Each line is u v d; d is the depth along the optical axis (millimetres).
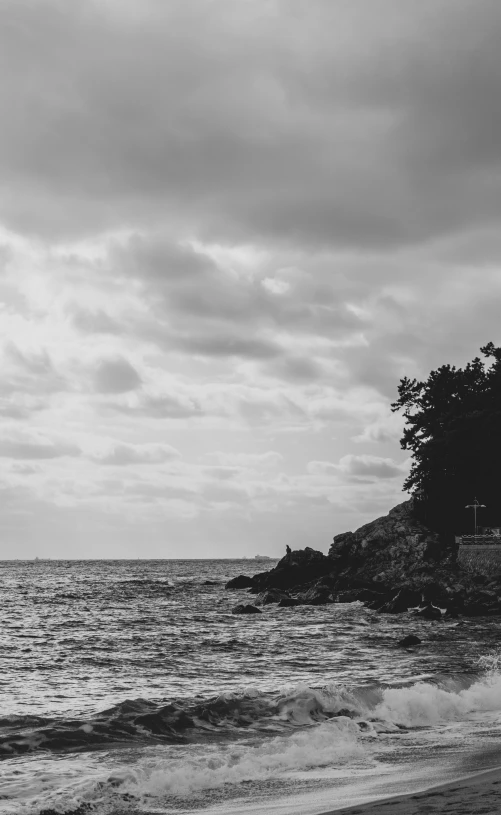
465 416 101438
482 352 117750
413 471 107188
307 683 33344
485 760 18641
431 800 14602
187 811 15234
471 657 42438
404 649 47344
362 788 16422
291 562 110250
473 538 94562
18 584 157625
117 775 17031
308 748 20109
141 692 31688
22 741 20594
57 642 53719
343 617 75500
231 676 36125
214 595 116812
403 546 98875
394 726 23172
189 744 20719
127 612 84938
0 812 14891
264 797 16062
